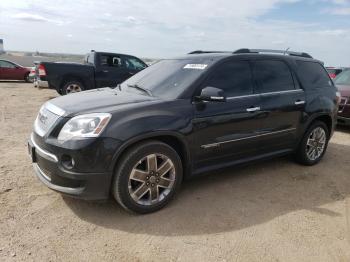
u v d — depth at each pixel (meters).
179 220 3.46
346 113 7.76
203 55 4.47
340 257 3.00
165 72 4.39
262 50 4.98
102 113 3.27
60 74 11.02
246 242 3.14
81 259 2.79
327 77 5.64
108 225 3.31
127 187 3.34
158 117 3.46
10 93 13.39
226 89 4.09
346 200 4.16
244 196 4.10
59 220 3.35
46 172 3.42
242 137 4.21
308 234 3.33
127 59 12.15
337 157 5.94
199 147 3.82
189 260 2.85
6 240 2.98
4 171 4.45
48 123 3.45
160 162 3.60
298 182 4.65
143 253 2.91
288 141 4.90
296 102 4.81
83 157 3.12
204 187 4.30
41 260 2.76
